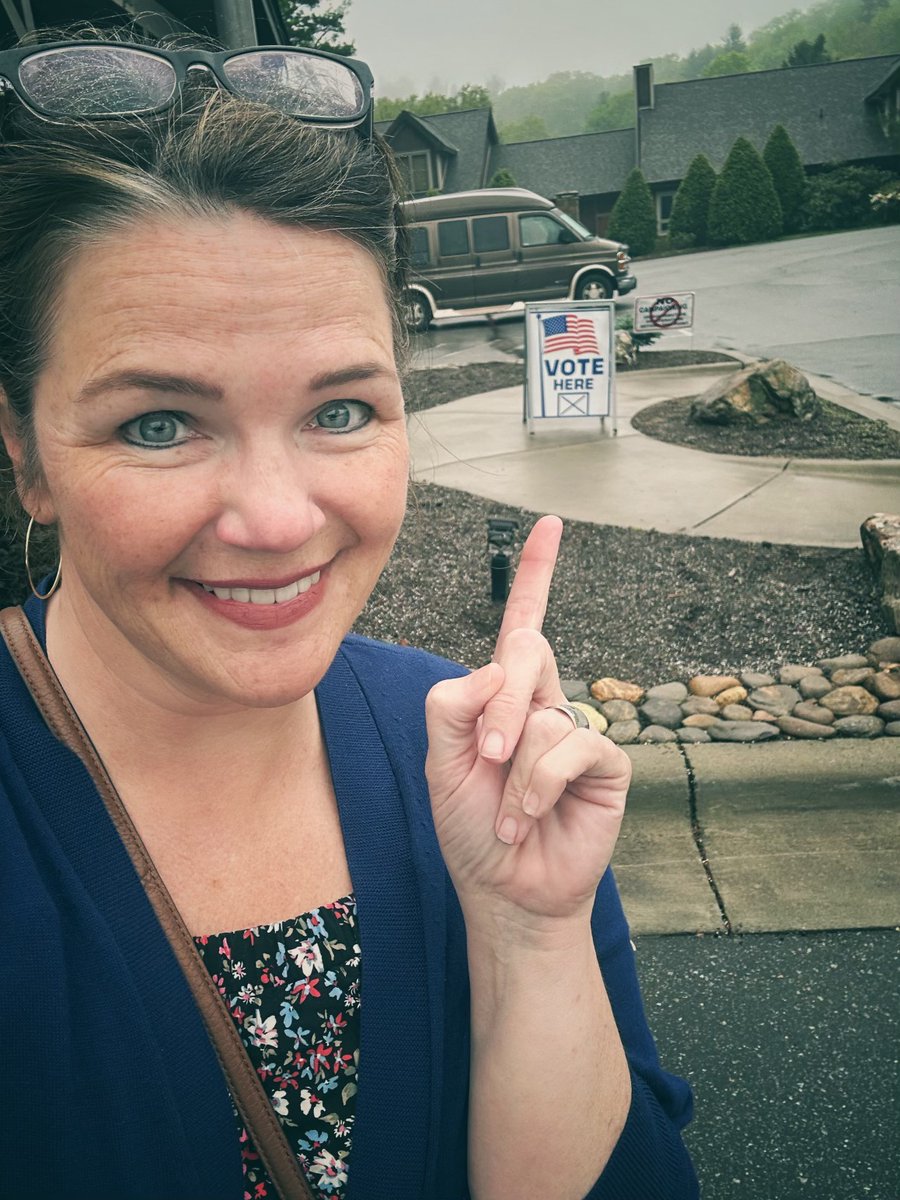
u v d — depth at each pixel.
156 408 0.61
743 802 3.64
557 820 0.81
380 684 0.93
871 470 7.91
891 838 3.39
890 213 39.81
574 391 9.47
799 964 2.91
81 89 0.60
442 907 0.84
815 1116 2.44
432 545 6.51
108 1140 0.67
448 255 19.56
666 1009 2.79
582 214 53.66
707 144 50.25
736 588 5.67
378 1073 0.78
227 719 0.77
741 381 9.48
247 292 0.59
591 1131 0.81
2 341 0.63
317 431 0.66
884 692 4.39
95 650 0.74
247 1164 0.75
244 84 0.63
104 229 0.58
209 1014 0.72
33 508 0.72
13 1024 0.65
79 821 0.72
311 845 0.83
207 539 0.64
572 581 5.95
